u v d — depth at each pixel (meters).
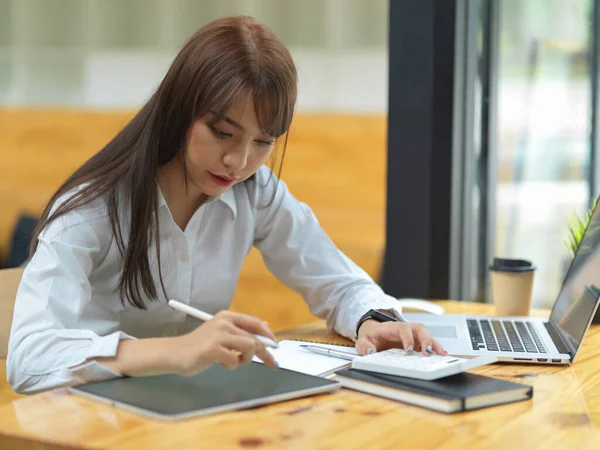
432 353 1.22
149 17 3.63
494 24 2.20
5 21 3.92
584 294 1.41
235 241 1.60
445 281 2.12
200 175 1.32
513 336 1.47
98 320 1.45
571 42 2.23
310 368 1.23
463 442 0.93
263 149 1.32
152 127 1.33
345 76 3.34
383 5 3.24
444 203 2.10
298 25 3.39
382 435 0.94
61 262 1.28
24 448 0.93
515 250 2.29
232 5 3.47
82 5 3.76
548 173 2.26
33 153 3.89
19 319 1.22
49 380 1.14
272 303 3.30
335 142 3.33
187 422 0.97
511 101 2.23
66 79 3.84
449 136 2.08
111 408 1.03
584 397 1.12
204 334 1.06
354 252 3.20
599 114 2.22
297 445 0.91
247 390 1.08
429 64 2.07
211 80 1.24
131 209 1.36
